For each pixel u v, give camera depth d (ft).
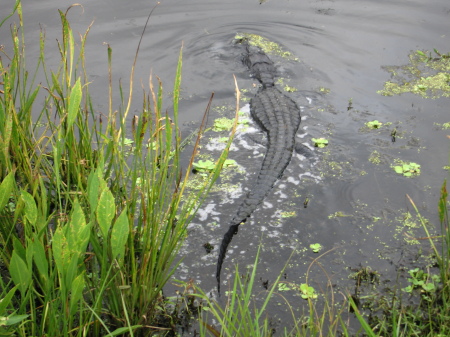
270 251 14.84
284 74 24.89
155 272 11.84
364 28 28.50
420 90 23.00
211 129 20.56
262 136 20.36
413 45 26.61
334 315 12.86
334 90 23.44
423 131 20.21
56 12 28.48
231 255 14.69
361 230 15.57
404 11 30.07
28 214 9.40
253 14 30.55
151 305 12.12
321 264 14.40
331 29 28.58
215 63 25.80
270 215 16.17
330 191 17.17
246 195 16.96
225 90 23.81
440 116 21.15
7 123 10.88
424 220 15.84
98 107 21.02
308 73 24.93
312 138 19.97
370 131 20.33
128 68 24.22
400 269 14.24
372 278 13.92
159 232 11.78
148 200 11.32
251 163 18.67
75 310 9.93
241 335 11.43
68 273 9.32
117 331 10.25
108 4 30.40
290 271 14.20
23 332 9.98
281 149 18.75
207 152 19.17
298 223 15.84
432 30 27.86
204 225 15.71
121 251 10.05
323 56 26.20
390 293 13.50
